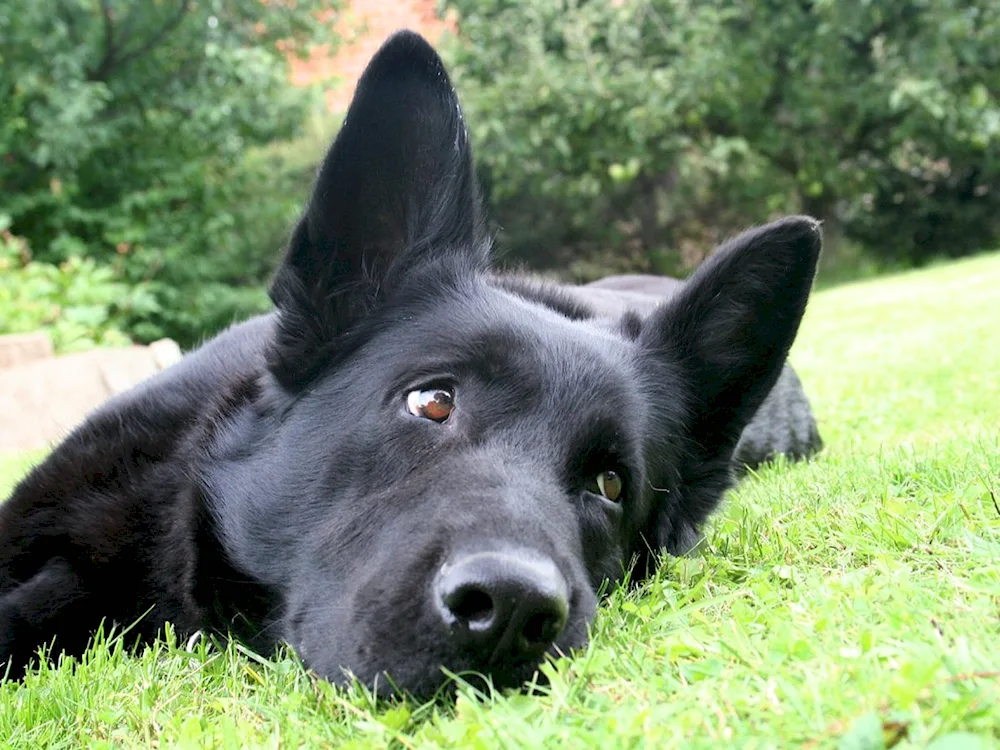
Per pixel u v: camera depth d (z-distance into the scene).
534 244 3.77
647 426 0.59
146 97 2.89
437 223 0.61
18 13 2.54
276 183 3.35
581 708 0.40
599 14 3.50
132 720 0.45
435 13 3.71
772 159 3.74
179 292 2.83
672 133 3.54
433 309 0.57
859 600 0.45
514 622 0.43
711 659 0.42
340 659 0.47
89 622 0.57
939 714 0.35
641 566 0.60
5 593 0.59
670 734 0.37
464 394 0.53
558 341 0.56
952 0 3.29
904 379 1.30
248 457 0.57
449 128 0.60
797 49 3.45
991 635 0.41
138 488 0.59
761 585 0.49
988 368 1.27
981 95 3.43
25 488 0.61
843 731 0.35
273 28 3.10
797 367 1.60
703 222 3.80
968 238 3.79
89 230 2.85
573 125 3.45
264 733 0.42
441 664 0.44
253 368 0.62
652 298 1.08
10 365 1.71
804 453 1.00
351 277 0.58
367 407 0.54
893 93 3.30
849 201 3.90
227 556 0.55
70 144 2.57
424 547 0.46
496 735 0.38
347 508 0.52
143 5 2.76
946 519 0.54
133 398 0.64
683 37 3.49
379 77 0.56
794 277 0.63
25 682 0.50
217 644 0.55
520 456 0.51
